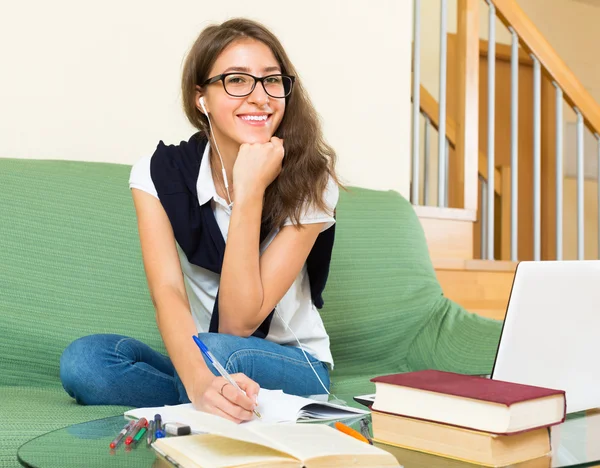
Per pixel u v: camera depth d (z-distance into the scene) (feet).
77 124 6.93
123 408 4.44
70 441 2.85
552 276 3.56
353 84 8.36
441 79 9.14
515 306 3.50
